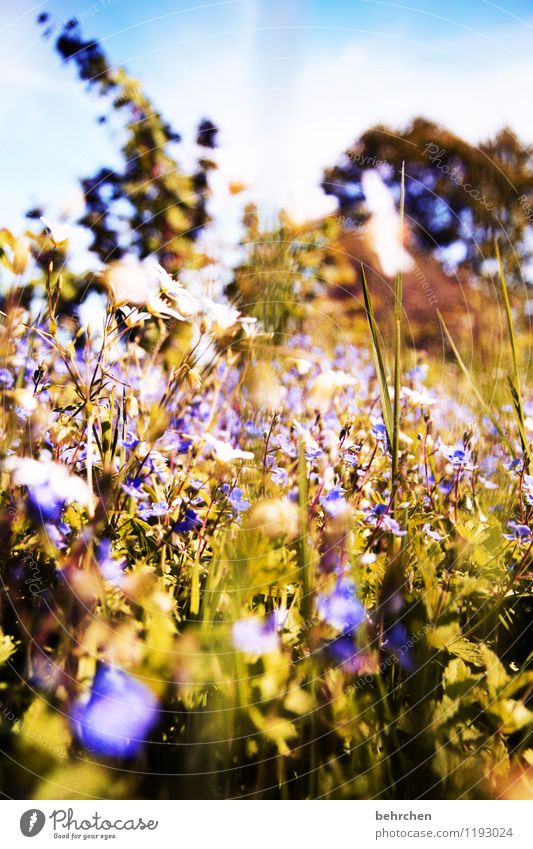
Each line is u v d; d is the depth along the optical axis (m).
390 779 0.19
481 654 0.20
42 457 0.24
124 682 0.19
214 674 0.19
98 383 0.24
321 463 0.29
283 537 0.24
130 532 0.24
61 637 0.19
